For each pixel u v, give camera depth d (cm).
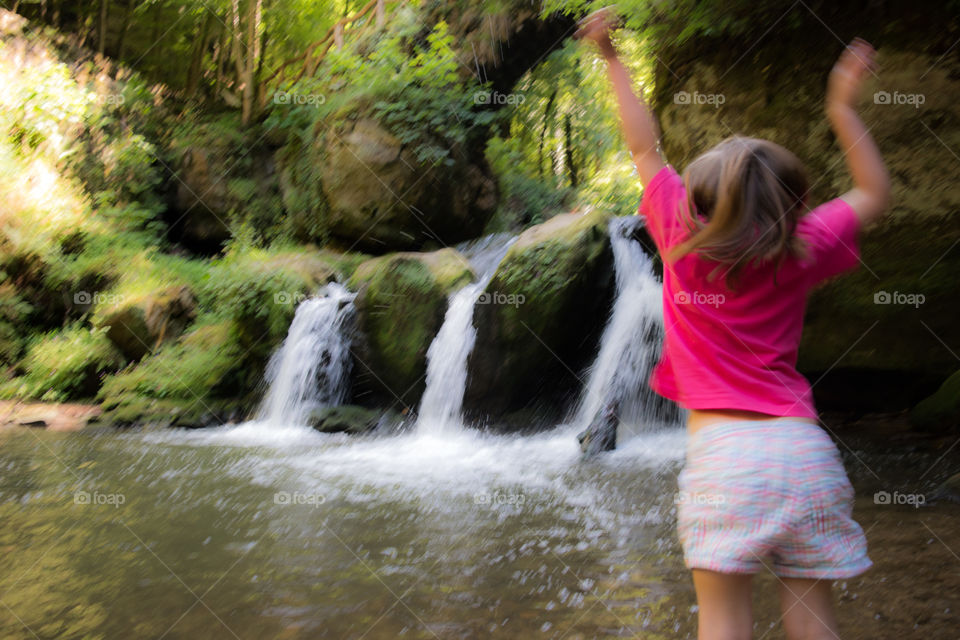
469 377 838
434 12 1315
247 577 344
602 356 824
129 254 1237
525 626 282
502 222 1385
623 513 455
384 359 905
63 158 1291
